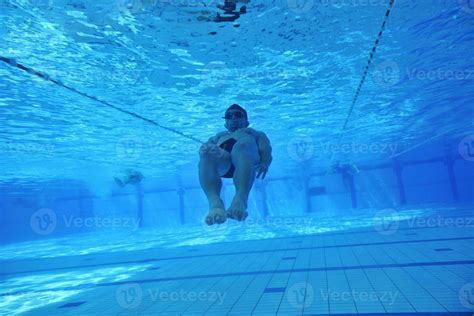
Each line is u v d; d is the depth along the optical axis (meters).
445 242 9.40
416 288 5.47
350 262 8.01
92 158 21.34
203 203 43.88
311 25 7.89
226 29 7.79
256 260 9.71
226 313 5.33
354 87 12.48
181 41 8.19
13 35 7.46
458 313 4.32
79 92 10.71
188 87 11.05
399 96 14.36
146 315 5.66
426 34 8.98
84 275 10.32
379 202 38.12
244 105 13.30
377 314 4.59
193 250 13.64
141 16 7.06
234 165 3.11
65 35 7.59
